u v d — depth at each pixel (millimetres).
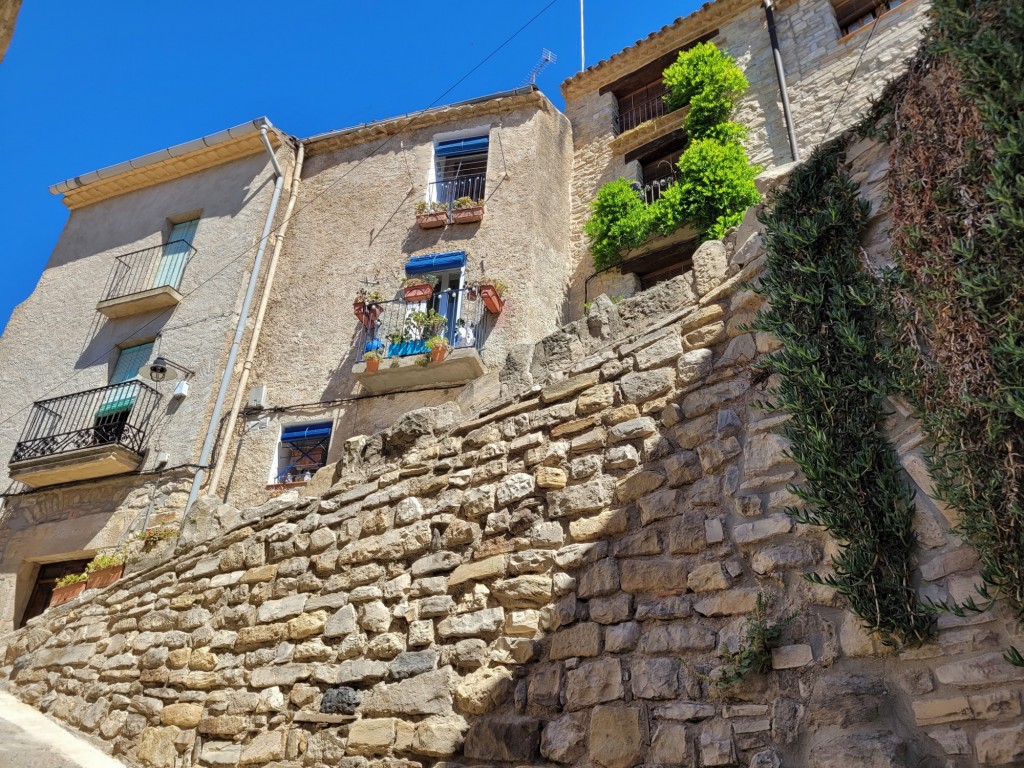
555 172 13500
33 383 14180
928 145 3486
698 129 12078
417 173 13734
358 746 4613
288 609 5695
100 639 7270
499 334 11430
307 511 6227
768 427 3842
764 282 4102
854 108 10633
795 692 3150
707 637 3535
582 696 3805
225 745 5352
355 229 13539
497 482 5051
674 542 3920
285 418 11969
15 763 5281
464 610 4660
